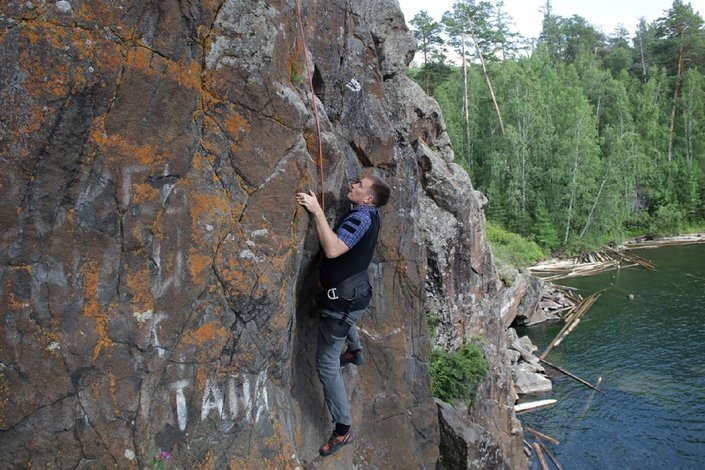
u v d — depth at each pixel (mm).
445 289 8875
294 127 3725
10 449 2688
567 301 22859
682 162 48344
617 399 14133
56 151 2711
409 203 6145
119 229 2965
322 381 4387
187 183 3211
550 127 38594
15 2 2553
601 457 11633
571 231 36344
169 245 3158
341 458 4855
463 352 8875
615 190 37469
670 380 15102
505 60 46781
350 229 4086
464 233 9094
